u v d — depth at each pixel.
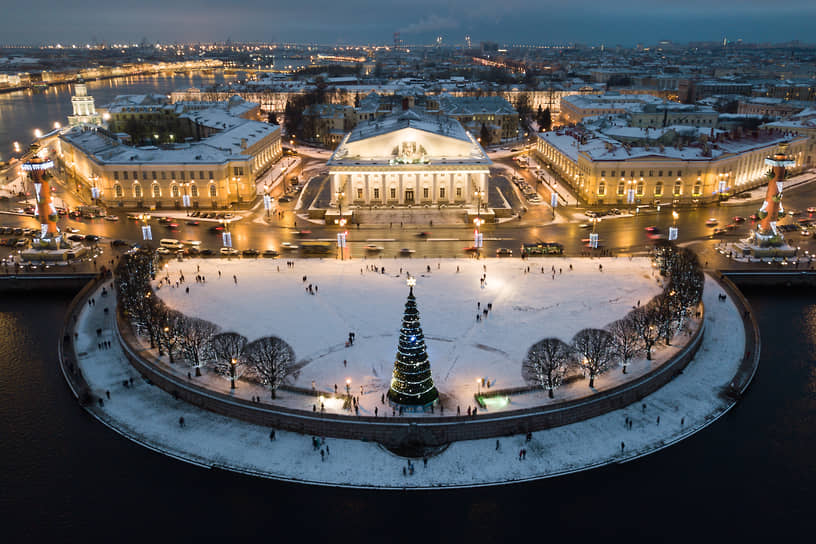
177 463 96.62
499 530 86.25
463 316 137.38
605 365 114.00
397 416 101.19
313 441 99.81
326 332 130.50
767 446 101.50
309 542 84.31
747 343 131.00
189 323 123.94
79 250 177.25
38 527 86.12
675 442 101.69
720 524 87.25
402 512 88.75
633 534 85.75
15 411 108.88
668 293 137.25
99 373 119.06
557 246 179.62
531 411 102.19
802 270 166.88
